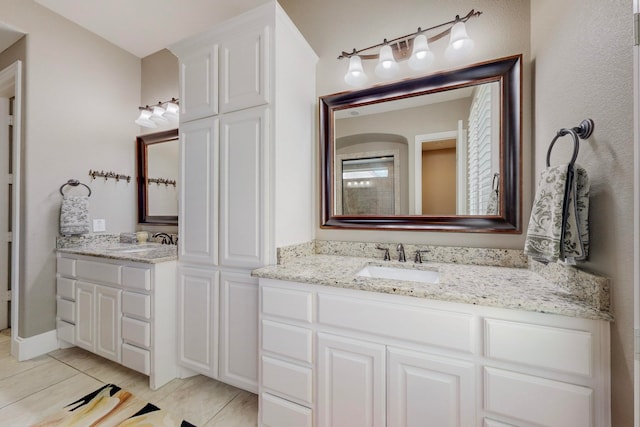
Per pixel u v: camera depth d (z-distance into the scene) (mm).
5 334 2439
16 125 2113
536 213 1018
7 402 1606
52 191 2221
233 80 1619
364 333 1129
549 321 888
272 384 1315
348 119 1809
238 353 1581
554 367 873
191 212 1756
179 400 1630
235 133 1608
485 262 1475
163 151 2627
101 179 2523
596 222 886
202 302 1709
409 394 1046
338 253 1813
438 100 1595
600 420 829
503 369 933
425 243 1624
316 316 1223
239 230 1590
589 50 915
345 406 1155
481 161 1493
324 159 1858
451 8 1589
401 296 1074
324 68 1903
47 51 2182
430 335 1021
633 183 724
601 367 833
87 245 2406
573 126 1014
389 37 1732
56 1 2098
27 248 2096
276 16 1515
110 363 2033
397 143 1686
